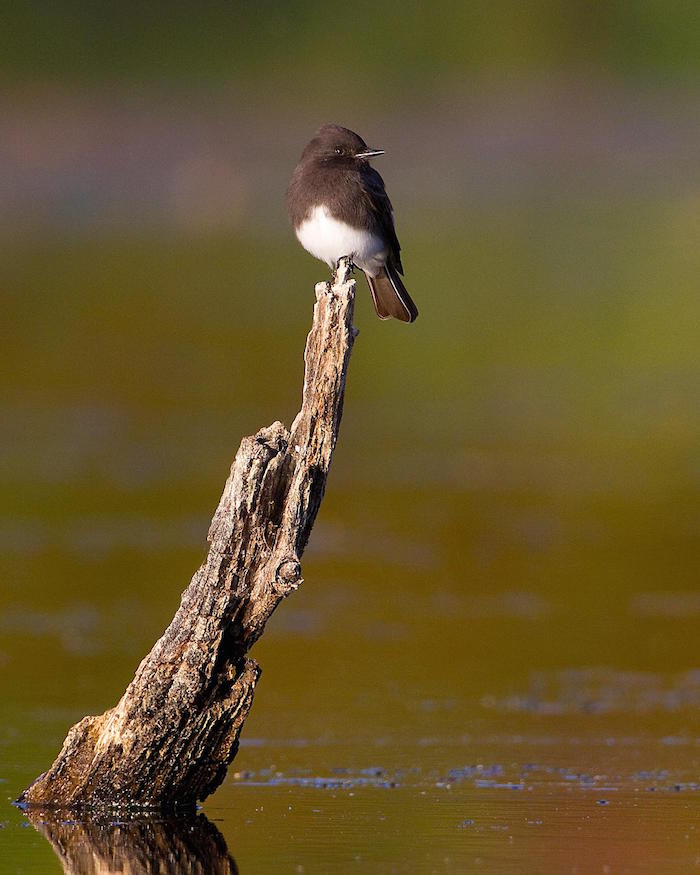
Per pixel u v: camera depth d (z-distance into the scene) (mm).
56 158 42688
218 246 34531
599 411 22484
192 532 16406
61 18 49500
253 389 23578
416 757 10000
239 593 8703
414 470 19328
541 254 32500
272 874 7715
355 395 23828
